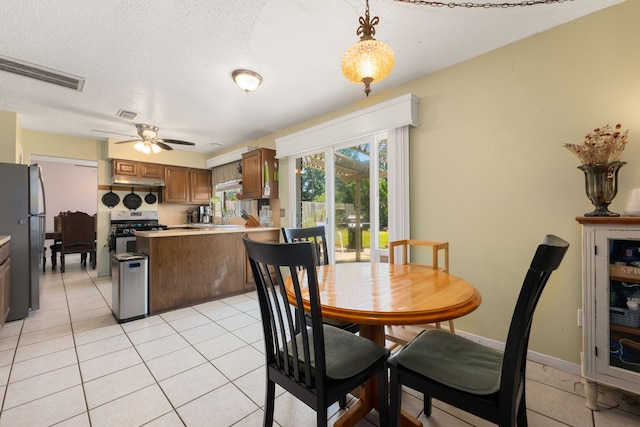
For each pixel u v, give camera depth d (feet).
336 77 8.63
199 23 6.17
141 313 9.32
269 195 13.82
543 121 6.51
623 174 5.58
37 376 5.98
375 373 3.99
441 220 8.15
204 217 19.38
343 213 11.30
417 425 4.40
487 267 7.32
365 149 10.48
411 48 7.16
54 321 9.05
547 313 6.43
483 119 7.39
